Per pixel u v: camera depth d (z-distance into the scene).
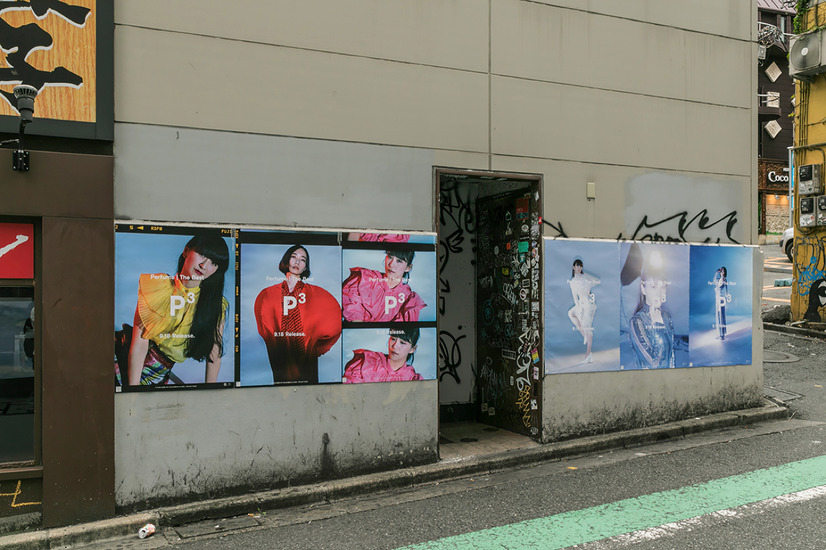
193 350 5.52
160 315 5.41
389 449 6.27
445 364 8.22
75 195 5.17
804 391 9.49
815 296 13.38
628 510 5.24
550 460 6.84
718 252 8.24
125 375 5.28
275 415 5.79
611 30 7.55
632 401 7.59
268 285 5.81
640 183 7.72
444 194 8.25
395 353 6.33
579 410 7.27
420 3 6.50
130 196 5.36
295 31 5.96
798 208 13.62
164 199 5.47
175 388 5.44
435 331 6.53
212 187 5.63
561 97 7.24
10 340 5.09
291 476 5.83
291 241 5.91
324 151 6.06
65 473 5.06
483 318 8.27
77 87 5.19
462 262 8.37
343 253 6.13
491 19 6.86
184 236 5.52
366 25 6.25
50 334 5.06
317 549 4.64
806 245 13.54
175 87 5.52
